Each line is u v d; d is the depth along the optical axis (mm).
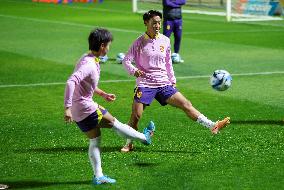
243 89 30906
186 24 65250
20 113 26203
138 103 19953
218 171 17891
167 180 17172
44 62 39812
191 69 37219
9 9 84562
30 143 21328
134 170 18109
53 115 25766
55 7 87875
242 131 22562
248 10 72562
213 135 22000
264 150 19938
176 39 40844
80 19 70188
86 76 16312
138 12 77750
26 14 76812
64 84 32656
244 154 19531
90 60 16453
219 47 47250
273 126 23312
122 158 19375
